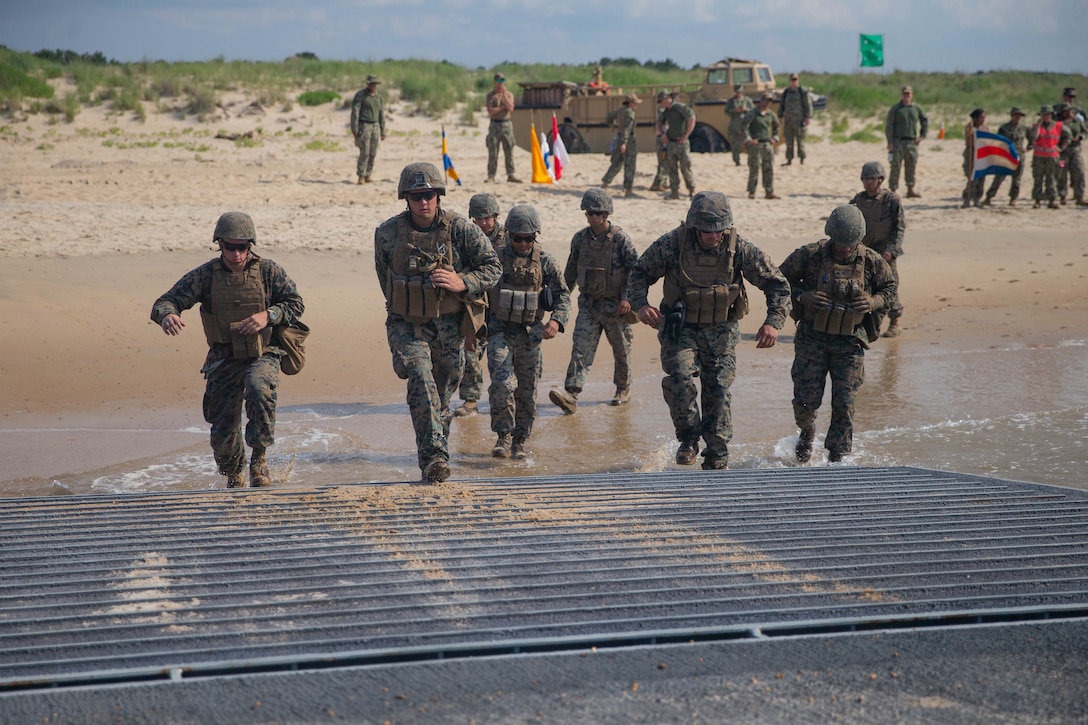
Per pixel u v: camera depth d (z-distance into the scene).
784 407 14.97
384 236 10.16
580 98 44.66
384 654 5.07
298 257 23.45
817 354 12.03
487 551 6.86
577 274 14.78
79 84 57.03
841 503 8.24
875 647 5.16
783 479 9.41
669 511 7.95
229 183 33.66
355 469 11.86
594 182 36.88
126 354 16.66
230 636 5.31
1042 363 17.58
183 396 15.09
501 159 43.22
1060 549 6.91
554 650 5.24
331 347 17.81
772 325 11.25
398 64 80.25
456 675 4.84
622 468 12.11
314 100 56.75
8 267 20.88
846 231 11.34
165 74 62.38
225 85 58.97
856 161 44.91
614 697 4.63
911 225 31.12
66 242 23.55
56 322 17.66
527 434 12.63
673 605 5.77
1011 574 6.33
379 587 6.11
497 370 12.32
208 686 4.70
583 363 14.88
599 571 6.39
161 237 24.53
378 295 20.75
